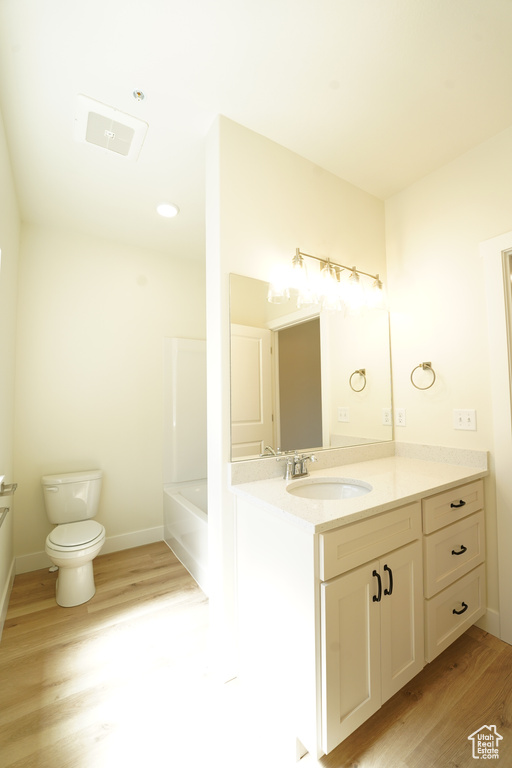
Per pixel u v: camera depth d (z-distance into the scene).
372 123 1.60
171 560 2.47
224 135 1.53
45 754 1.10
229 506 1.47
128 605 1.91
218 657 1.45
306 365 1.77
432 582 1.38
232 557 1.46
